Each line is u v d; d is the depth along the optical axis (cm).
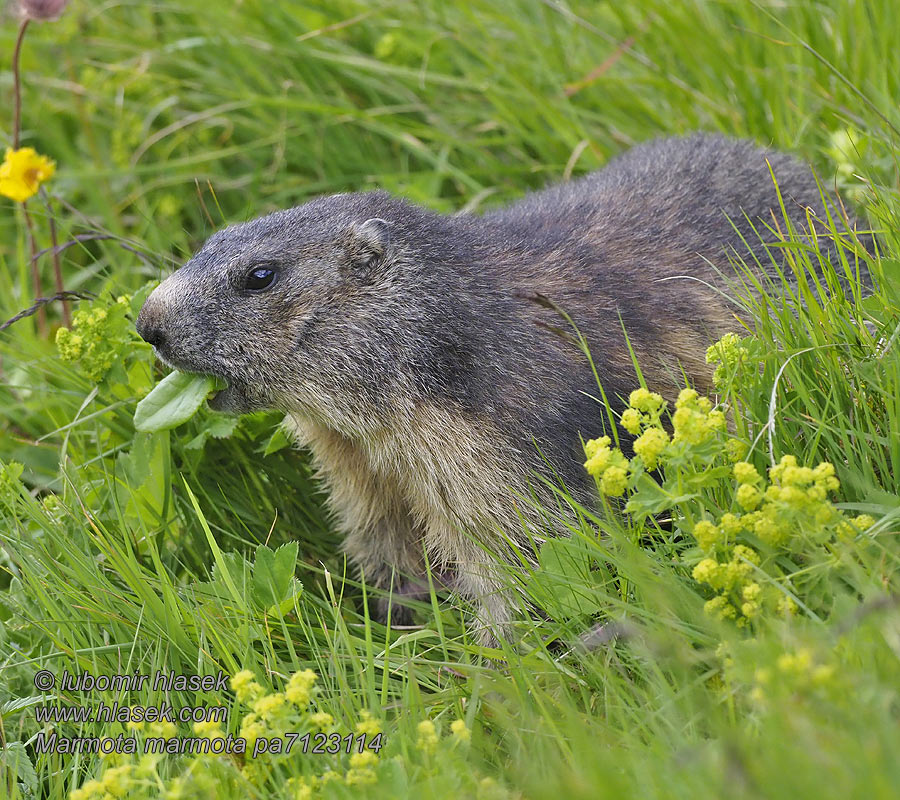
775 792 491
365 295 839
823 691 541
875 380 768
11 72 1453
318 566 958
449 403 829
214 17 1381
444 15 1345
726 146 1053
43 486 975
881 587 626
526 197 1112
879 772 479
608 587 746
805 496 645
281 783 654
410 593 948
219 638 760
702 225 968
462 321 838
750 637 650
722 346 788
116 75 1460
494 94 1295
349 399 845
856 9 1173
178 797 614
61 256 1330
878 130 1065
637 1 1258
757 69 1227
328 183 1366
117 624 803
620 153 1201
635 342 885
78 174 1352
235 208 1395
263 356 844
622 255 937
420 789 596
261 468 966
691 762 546
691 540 735
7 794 721
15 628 842
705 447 700
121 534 895
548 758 624
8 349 1052
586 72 1308
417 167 1383
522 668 699
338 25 1323
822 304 842
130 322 966
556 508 821
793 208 992
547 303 856
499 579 792
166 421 852
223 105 1393
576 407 838
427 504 860
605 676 668
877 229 920
